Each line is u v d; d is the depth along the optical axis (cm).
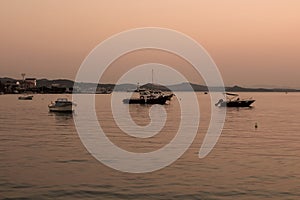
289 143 4719
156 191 2541
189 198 2400
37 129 6369
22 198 2389
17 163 3369
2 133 5759
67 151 4059
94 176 2934
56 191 2531
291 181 2778
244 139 5147
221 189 2581
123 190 2564
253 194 2473
